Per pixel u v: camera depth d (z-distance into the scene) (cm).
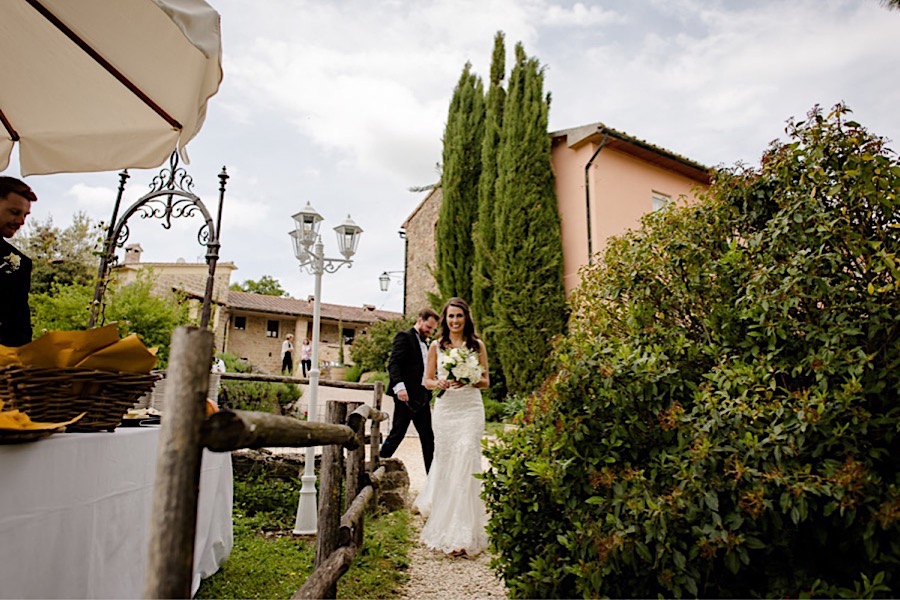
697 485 171
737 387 195
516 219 1180
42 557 143
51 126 313
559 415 209
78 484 161
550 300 1133
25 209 270
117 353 174
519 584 200
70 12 239
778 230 213
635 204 1295
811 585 160
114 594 183
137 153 320
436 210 1750
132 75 271
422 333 512
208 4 216
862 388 171
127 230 505
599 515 192
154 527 83
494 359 1188
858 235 195
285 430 124
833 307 192
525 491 221
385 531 400
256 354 2800
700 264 246
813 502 157
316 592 154
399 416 505
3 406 150
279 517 431
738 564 158
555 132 1313
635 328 260
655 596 179
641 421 206
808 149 217
